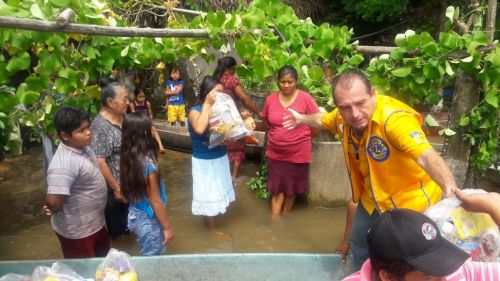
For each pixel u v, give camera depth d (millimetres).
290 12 3930
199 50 3721
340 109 2299
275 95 4488
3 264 2670
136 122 3145
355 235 2818
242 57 3633
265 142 5230
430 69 3520
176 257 2777
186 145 6945
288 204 4750
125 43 3375
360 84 2240
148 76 9000
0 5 2727
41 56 2992
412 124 2227
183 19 4484
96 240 3178
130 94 6711
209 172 4219
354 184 2711
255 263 2812
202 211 4266
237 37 3590
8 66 2814
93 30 2797
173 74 8023
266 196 5113
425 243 1384
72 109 2869
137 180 3191
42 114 3367
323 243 4184
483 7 3729
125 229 3941
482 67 3484
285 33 3885
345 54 3980
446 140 3957
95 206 3100
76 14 2924
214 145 4062
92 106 3703
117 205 3812
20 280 2391
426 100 3723
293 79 4129
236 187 5508
